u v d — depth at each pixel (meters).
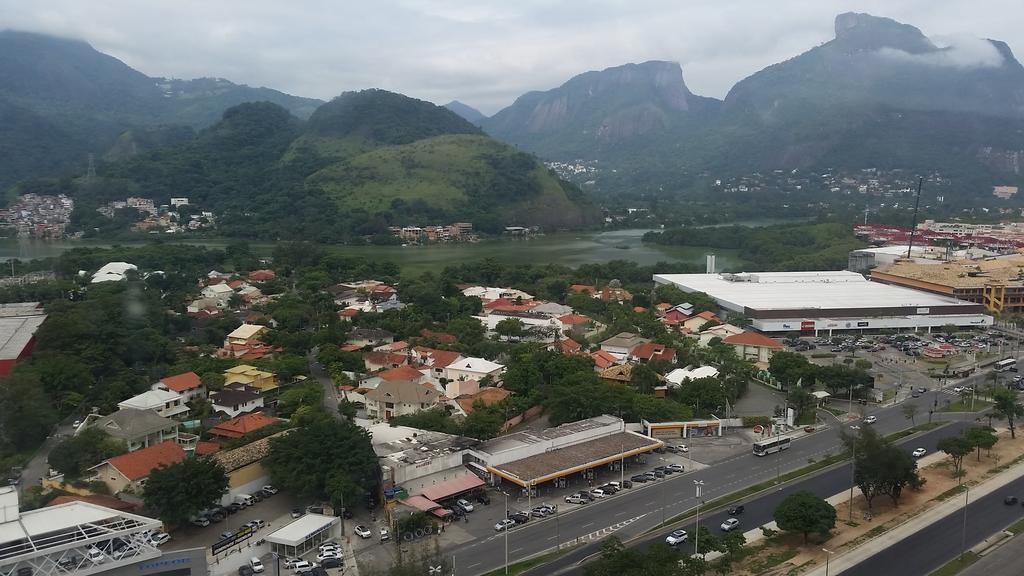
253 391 188.50
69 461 140.88
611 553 103.44
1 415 157.75
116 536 97.19
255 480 140.12
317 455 136.00
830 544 123.88
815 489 147.50
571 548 120.00
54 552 92.44
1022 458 165.62
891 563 117.19
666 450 169.25
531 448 152.75
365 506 136.50
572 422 174.88
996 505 140.12
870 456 137.00
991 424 187.38
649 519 131.75
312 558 115.00
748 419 187.50
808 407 197.38
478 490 142.12
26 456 157.12
